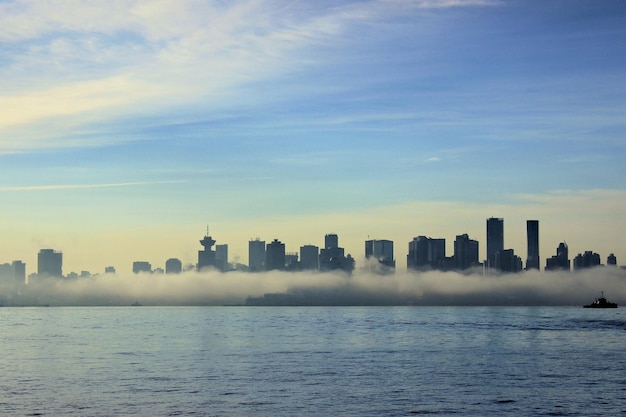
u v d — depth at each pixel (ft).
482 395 342.85
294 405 315.78
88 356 545.85
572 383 384.68
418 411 302.25
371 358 531.91
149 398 333.62
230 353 575.79
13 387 369.09
